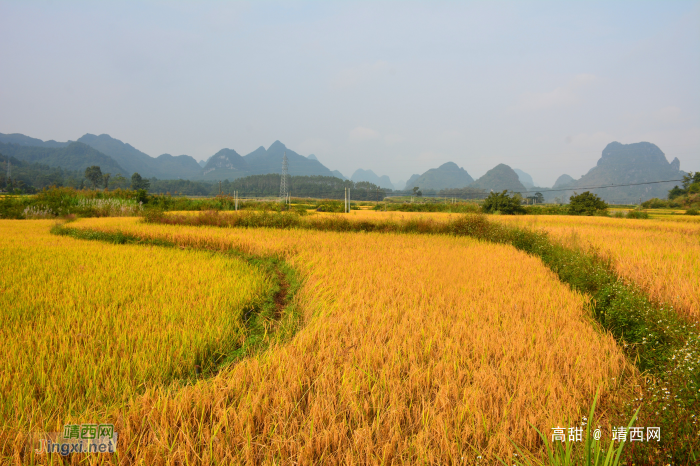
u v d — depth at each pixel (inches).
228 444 101.0
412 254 403.2
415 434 107.7
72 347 155.2
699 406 99.8
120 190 1317.7
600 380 134.2
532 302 231.8
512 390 129.8
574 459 95.6
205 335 170.7
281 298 269.7
